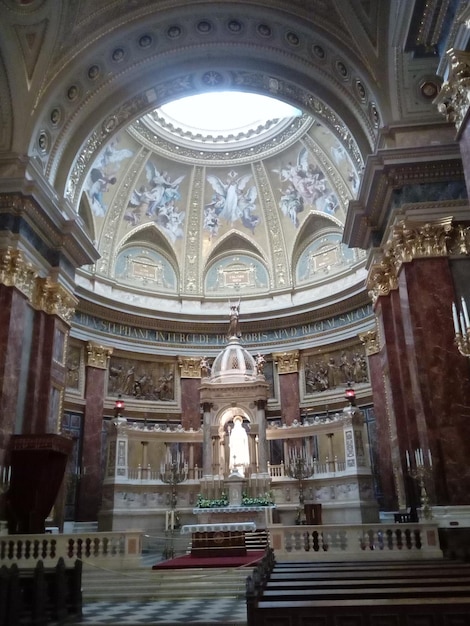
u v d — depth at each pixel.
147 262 26.83
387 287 15.59
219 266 28.05
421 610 5.29
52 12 14.74
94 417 22.44
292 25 15.83
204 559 13.03
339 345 24.36
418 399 12.45
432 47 11.33
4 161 14.62
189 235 27.39
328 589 6.08
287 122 24.80
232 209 27.58
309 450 19.67
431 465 11.82
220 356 20.62
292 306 25.50
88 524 20.17
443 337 12.62
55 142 16.59
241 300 27.11
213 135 26.23
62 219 16.53
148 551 17.50
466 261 13.24
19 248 14.50
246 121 26.14
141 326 25.33
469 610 5.27
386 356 15.28
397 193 14.03
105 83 17.20
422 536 11.34
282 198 26.95
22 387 14.79
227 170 27.02
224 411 19.38
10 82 15.00
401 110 14.51
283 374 25.19
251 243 27.78
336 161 24.50
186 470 18.77
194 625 7.70
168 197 26.86
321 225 26.56
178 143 25.73
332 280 25.45
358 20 14.88
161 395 25.12
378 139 14.81
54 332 16.08
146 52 17.11
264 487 17.92
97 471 21.89
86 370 22.95
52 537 11.87
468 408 12.09
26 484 12.98
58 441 13.37
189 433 19.98
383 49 14.71
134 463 19.09
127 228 26.12
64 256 17.08
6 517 12.85
